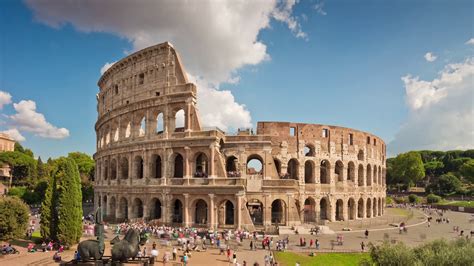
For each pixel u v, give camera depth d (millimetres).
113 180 95750
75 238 59500
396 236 77688
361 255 59062
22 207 58562
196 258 54000
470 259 37656
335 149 99438
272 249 60812
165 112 84500
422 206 164250
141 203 92750
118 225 81875
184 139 80688
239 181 76375
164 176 82250
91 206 154000
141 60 91625
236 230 72625
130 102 92938
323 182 105562
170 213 80875
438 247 42750
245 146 83000
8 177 166500
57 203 60219
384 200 125125
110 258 42125
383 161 126188
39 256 52750
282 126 94250
